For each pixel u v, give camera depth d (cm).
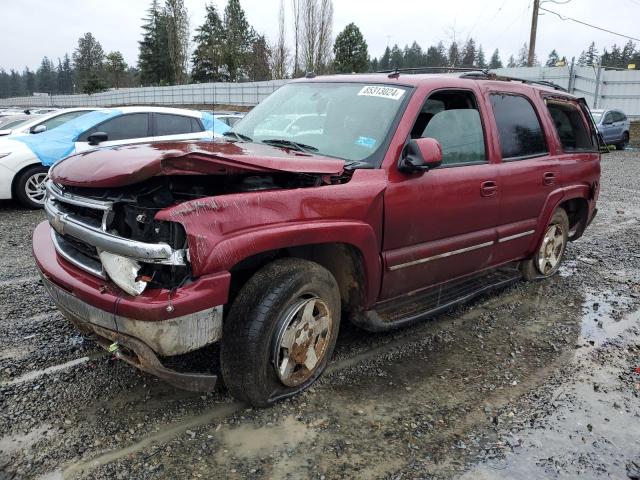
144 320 243
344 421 295
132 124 868
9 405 292
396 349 386
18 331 382
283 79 3788
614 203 1052
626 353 396
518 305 489
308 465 258
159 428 280
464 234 399
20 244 613
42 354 349
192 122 919
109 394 308
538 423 302
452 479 254
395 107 358
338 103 384
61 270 286
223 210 255
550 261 544
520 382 348
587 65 2702
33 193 816
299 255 318
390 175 333
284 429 285
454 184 373
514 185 436
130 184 246
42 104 6362
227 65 5397
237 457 261
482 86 423
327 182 308
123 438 271
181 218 241
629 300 511
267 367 289
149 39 6469
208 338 260
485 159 414
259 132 399
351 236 308
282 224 276
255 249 262
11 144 811
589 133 581
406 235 349
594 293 527
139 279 245
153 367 255
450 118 389
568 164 518
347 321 428
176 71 5041
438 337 412
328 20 3609
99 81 6291
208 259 247
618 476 262
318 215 292
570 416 311
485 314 464
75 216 285
